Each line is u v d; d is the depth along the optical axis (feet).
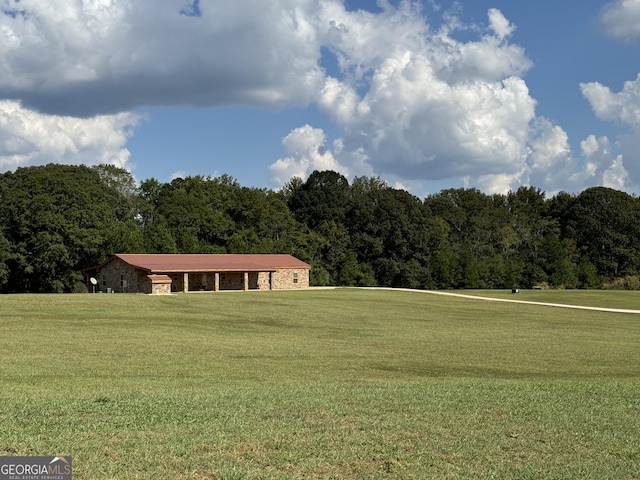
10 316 110.73
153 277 179.83
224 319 119.55
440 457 27.53
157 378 54.75
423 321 129.08
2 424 31.01
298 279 222.07
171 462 25.62
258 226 306.55
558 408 38.58
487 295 210.38
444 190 407.03
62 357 68.13
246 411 35.45
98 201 245.86
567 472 26.00
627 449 29.71
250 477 24.12
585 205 332.39
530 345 91.04
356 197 335.06
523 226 346.74
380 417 34.60
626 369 68.39
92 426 31.07
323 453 27.40
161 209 298.76
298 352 78.02
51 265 223.71
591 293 225.35
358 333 105.09
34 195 227.40
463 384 50.11
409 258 309.83
